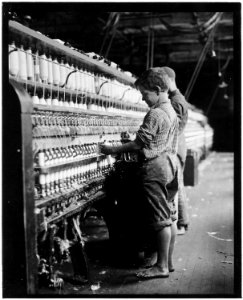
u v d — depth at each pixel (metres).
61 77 3.05
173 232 3.16
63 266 3.30
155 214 2.93
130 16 9.47
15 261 2.19
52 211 2.47
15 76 2.48
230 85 19.98
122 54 13.39
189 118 11.98
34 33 2.53
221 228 4.66
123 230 3.41
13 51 2.44
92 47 10.59
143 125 2.96
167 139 2.97
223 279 2.99
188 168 8.13
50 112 2.75
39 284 2.73
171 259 3.20
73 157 2.87
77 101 3.56
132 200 3.38
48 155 2.52
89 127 3.32
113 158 3.70
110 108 4.36
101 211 3.49
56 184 2.57
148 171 2.92
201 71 18.36
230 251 3.74
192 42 13.20
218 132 20.69
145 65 15.03
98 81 3.94
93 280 2.97
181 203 4.34
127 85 5.22
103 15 8.77
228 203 6.26
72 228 2.84
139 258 3.42
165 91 3.10
